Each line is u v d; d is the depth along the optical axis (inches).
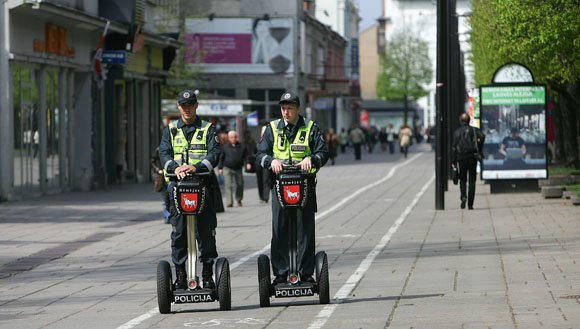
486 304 764.0
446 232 1380.4
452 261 1052.5
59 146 2459.4
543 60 1932.8
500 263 1022.4
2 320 763.4
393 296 824.3
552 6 1690.5
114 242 1338.6
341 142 6048.2
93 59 2603.3
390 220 1600.6
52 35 2329.0
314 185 767.1
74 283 975.6
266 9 5398.6
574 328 647.1
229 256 1157.7
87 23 2437.3
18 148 2187.5
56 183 2440.9
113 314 779.4
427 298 807.1
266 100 5226.4
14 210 1891.0
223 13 5290.4
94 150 2615.7
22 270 1081.4
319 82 6353.3
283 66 5177.2
